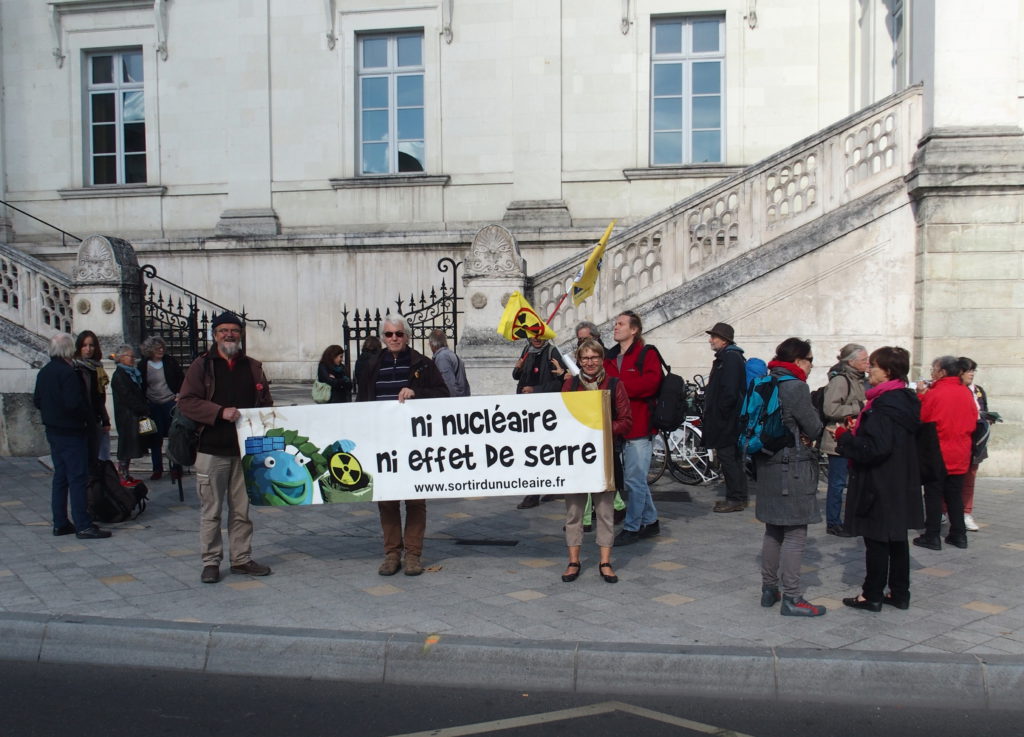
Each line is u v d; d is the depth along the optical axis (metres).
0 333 11.54
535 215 15.12
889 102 10.34
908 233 10.13
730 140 14.78
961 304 9.74
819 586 5.88
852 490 5.32
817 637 4.84
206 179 16.38
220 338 6.16
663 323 10.30
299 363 15.72
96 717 4.23
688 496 9.09
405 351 6.38
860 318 10.17
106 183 17.08
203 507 6.02
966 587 5.82
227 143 16.22
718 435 8.02
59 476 7.41
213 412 5.92
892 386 5.23
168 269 16.08
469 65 15.43
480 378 10.32
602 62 15.07
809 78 14.56
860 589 5.79
